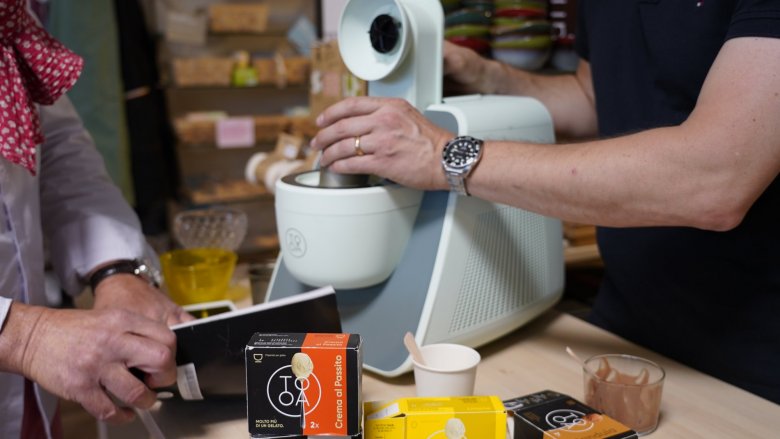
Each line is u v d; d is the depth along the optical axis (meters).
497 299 0.97
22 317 0.74
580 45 1.28
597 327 1.13
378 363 0.90
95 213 1.04
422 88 0.96
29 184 0.93
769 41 0.70
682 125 0.77
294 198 0.88
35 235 0.94
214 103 3.51
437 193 0.92
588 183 0.79
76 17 2.71
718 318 1.00
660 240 1.05
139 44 2.98
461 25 1.29
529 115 1.01
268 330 0.77
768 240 0.93
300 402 0.67
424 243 0.91
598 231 1.18
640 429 0.75
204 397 0.81
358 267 0.88
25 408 0.97
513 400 0.75
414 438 0.69
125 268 1.00
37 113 0.90
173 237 3.16
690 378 0.90
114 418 0.77
